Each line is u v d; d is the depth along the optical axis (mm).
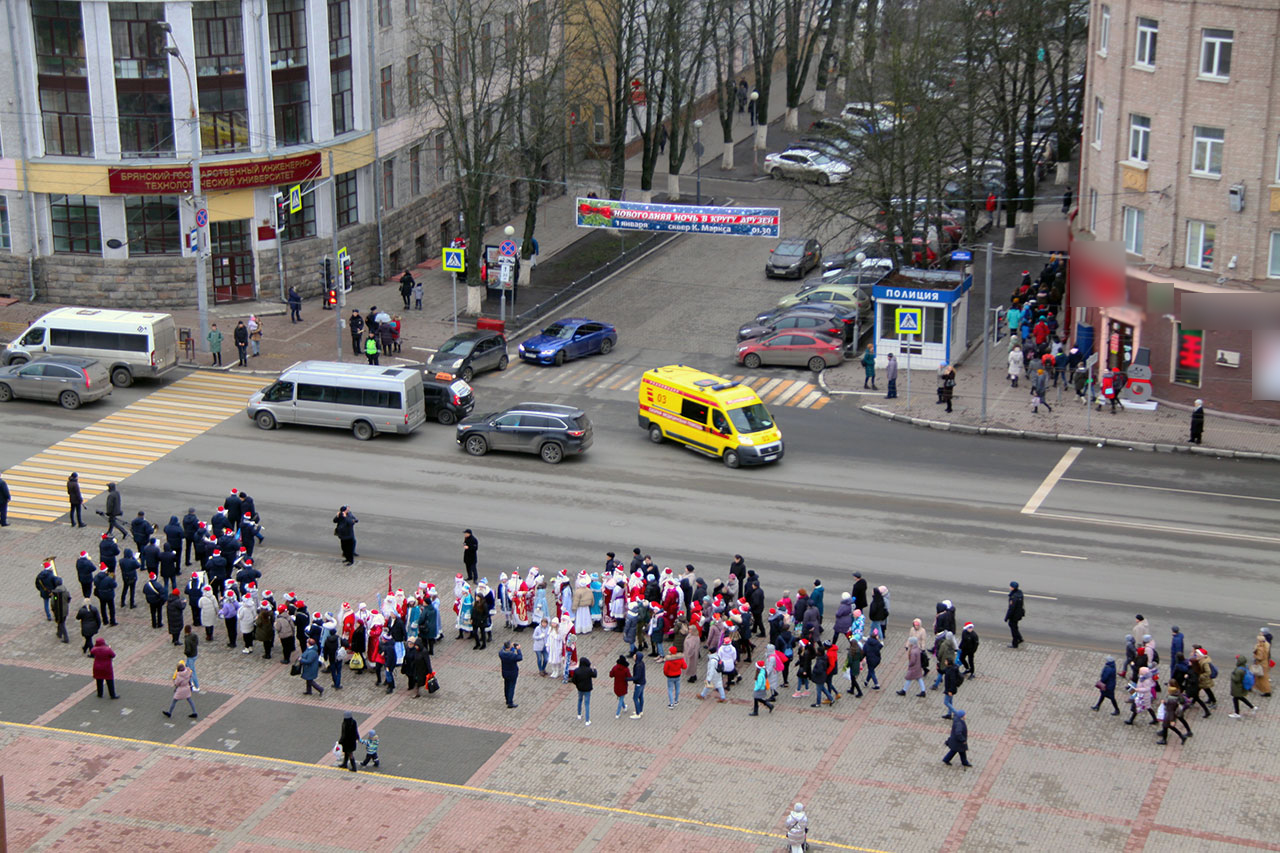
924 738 33844
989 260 52375
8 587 41281
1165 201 52062
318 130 64125
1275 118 48938
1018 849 29672
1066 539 43781
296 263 65000
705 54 89562
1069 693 35625
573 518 45500
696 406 50062
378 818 30953
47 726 34594
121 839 30266
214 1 60219
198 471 48844
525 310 65750
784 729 34375
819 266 72188
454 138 64062
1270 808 30875
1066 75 72688
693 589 38812
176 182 60938
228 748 33750
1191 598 40094
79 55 59875
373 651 36688
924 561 42469
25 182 61250
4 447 50312
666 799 31578
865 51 73375
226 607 38125
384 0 67062
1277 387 51594
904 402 55219
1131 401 53906
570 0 68625
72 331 55469
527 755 33375
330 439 51844
